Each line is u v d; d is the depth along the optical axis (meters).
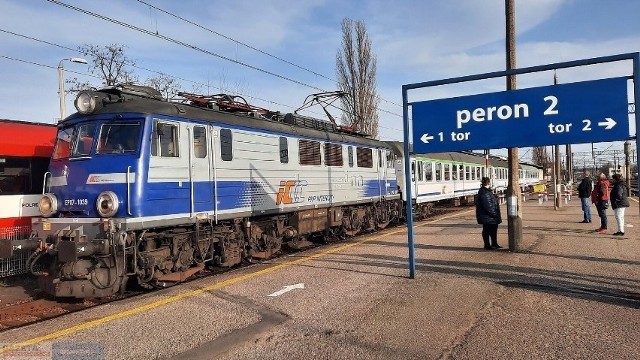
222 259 10.55
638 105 6.33
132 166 8.38
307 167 13.58
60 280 8.23
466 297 6.94
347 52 30.55
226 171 10.46
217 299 7.26
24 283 10.48
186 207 9.38
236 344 5.30
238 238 11.08
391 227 19.72
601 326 5.54
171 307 6.89
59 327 6.10
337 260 10.37
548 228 15.50
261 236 12.09
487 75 7.78
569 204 28.62
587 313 6.05
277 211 12.18
